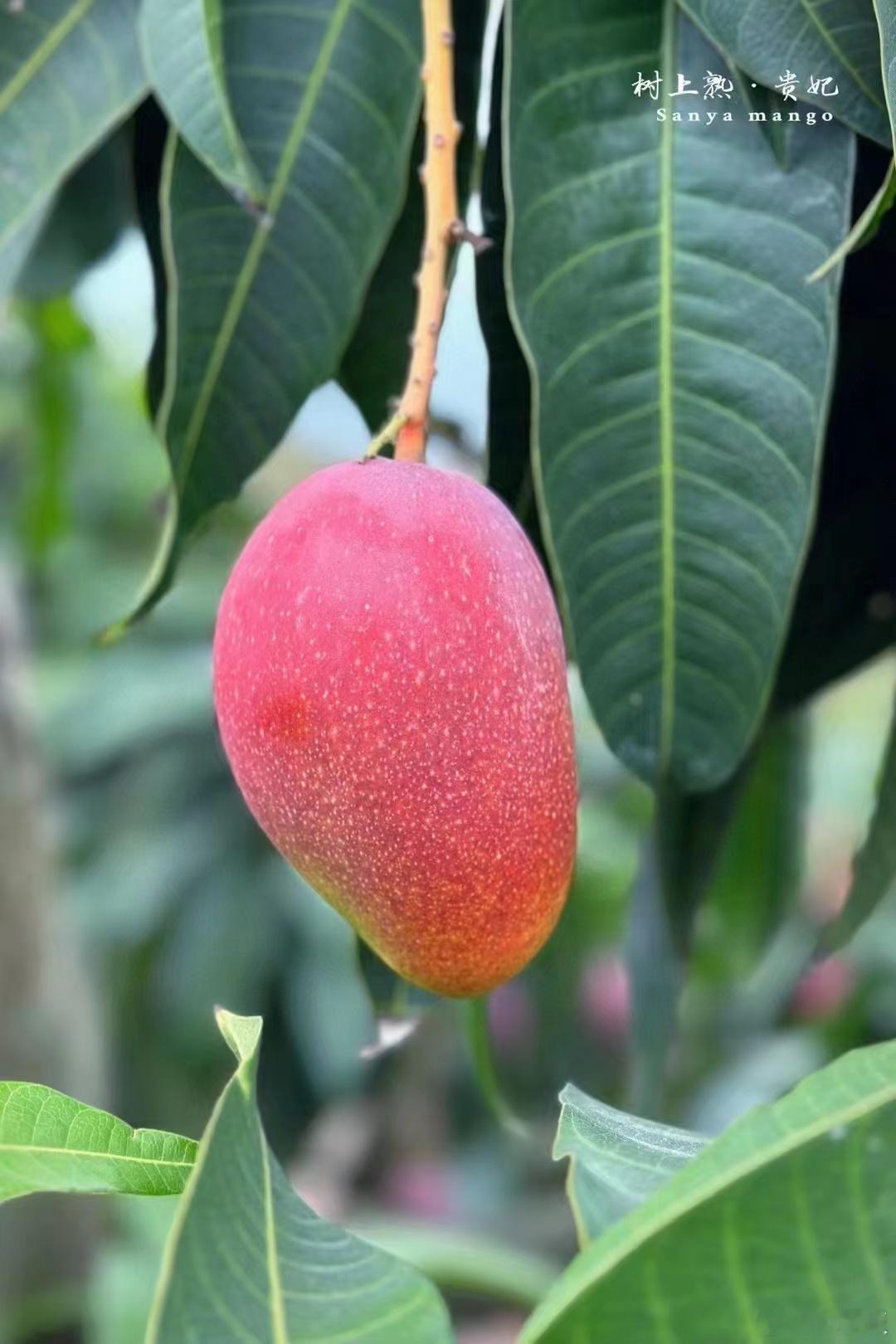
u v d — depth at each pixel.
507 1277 1.31
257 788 0.69
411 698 0.66
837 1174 0.56
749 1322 0.56
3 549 1.95
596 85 0.73
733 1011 2.04
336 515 0.68
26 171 0.80
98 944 2.12
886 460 0.83
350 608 0.67
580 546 0.73
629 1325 0.56
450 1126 2.58
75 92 0.80
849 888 0.84
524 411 0.78
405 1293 0.58
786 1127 0.56
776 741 0.98
